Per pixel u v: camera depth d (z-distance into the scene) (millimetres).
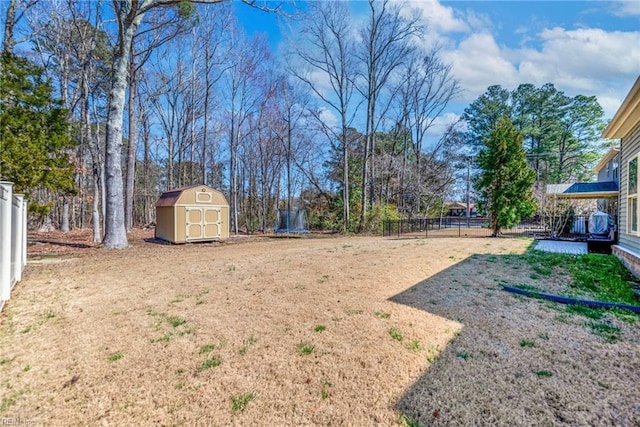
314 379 2420
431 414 2035
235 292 4527
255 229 21266
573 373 2434
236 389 2316
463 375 2428
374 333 3115
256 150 21891
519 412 2023
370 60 18156
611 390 2223
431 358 2678
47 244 10344
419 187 21188
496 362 2600
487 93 31734
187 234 11555
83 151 15766
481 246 9016
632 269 6113
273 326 3340
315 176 23750
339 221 19328
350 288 4570
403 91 21750
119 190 9727
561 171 29875
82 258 7520
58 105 10211
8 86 8625
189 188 11734
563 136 29984
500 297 4199
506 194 13406
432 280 4992
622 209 7668
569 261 6520
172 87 20297
